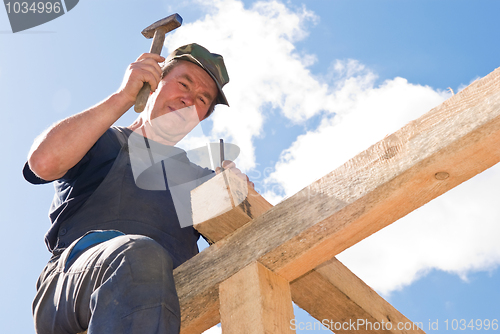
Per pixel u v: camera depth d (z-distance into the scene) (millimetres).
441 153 1329
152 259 1455
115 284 1382
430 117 1395
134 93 1855
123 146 2068
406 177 1387
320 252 1582
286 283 1650
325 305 1948
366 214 1467
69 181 1988
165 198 2010
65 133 1781
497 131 1265
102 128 1821
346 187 1497
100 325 1320
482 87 1315
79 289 1528
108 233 1715
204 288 1664
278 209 1638
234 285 1598
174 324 1382
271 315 1512
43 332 1687
